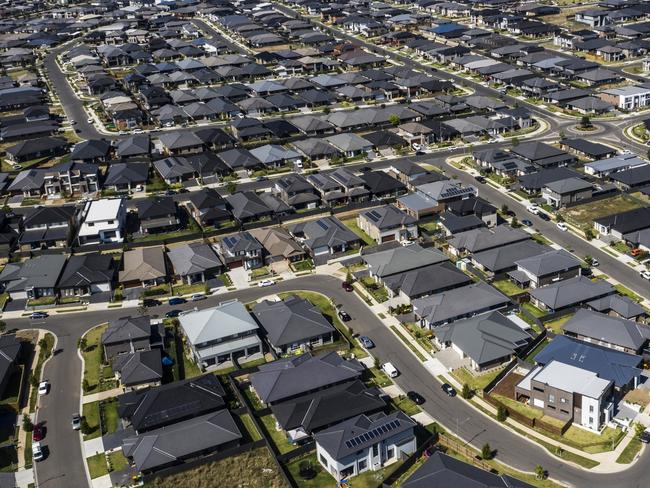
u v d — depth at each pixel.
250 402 116.12
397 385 119.62
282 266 160.00
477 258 153.00
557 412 109.00
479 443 105.56
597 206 180.12
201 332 128.00
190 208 189.50
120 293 151.25
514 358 122.94
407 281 144.62
